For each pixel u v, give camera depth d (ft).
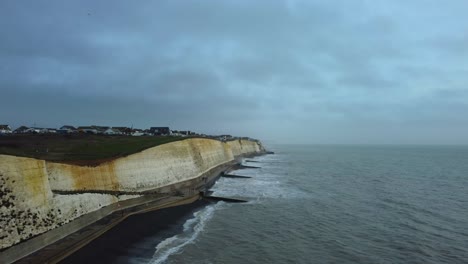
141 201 122.62
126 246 83.35
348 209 135.23
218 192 167.63
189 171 201.26
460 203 151.12
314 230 105.70
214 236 96.17
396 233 103.81
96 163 121.80
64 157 125.70
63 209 84.84
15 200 70.38
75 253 76.74
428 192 180.86
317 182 212.64
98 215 98.43
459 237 100.68
